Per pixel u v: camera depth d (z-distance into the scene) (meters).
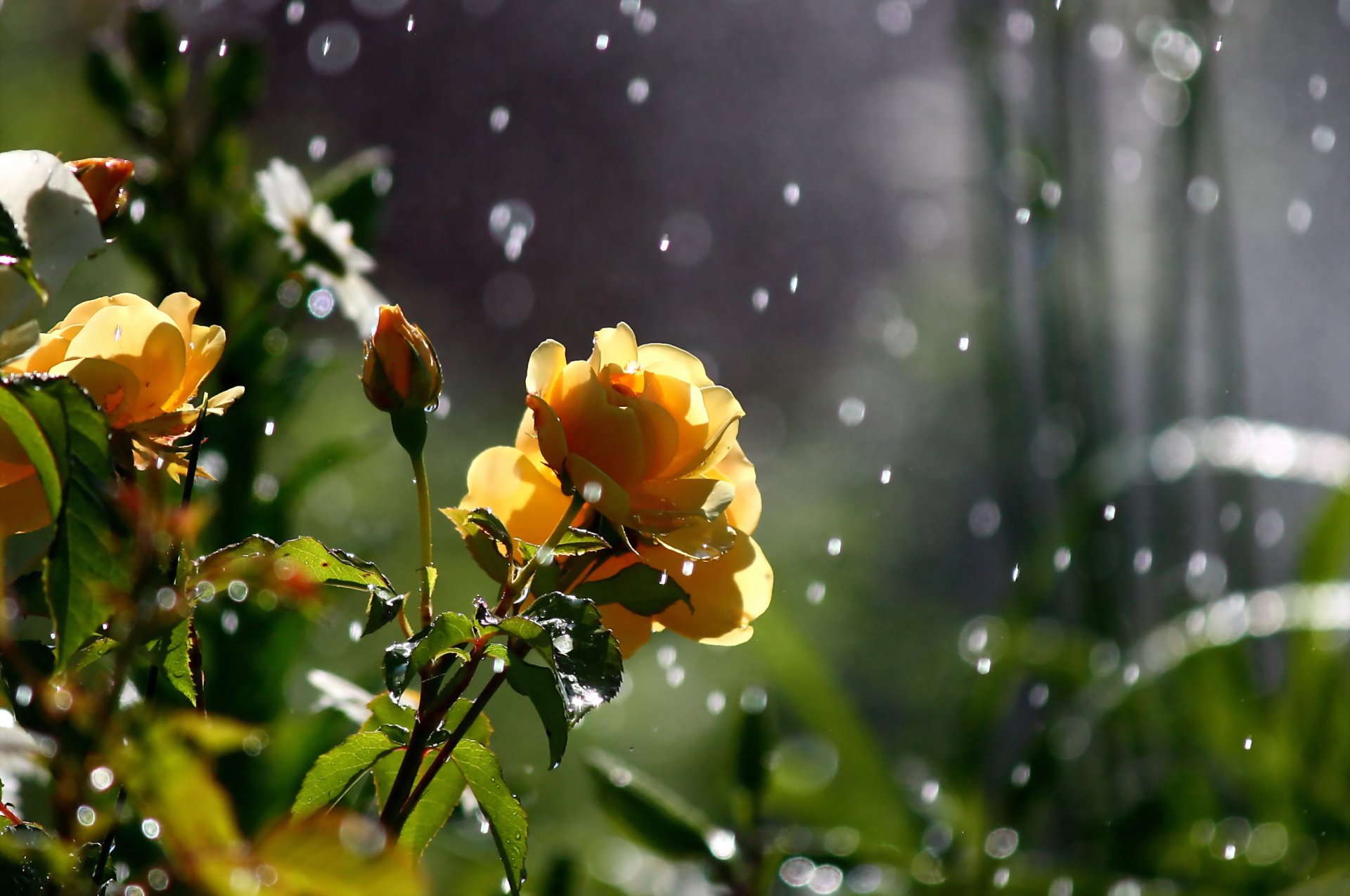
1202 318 2.94
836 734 2.45
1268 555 3.54
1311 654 2.49
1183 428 2.78
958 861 2.16
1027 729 2.95
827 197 7.91
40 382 1.06
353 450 1.59
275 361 1.52
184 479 1.15
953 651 4.40
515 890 1.12
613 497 1.12
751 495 1.19
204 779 1.00
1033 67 3.12
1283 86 4.43
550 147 7.69
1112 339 2.98
